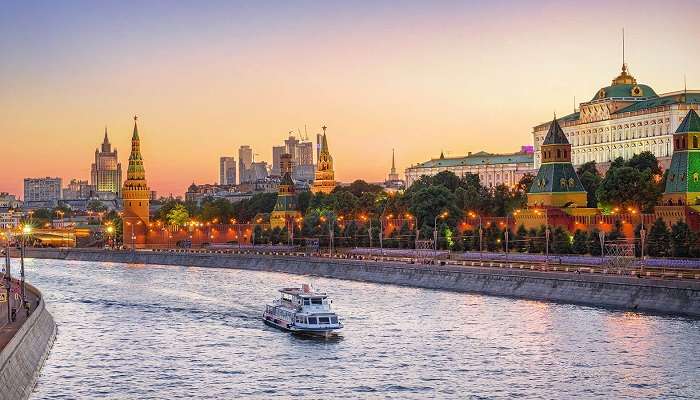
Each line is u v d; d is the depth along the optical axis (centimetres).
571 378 14800
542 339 17838
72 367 16175
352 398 13962
